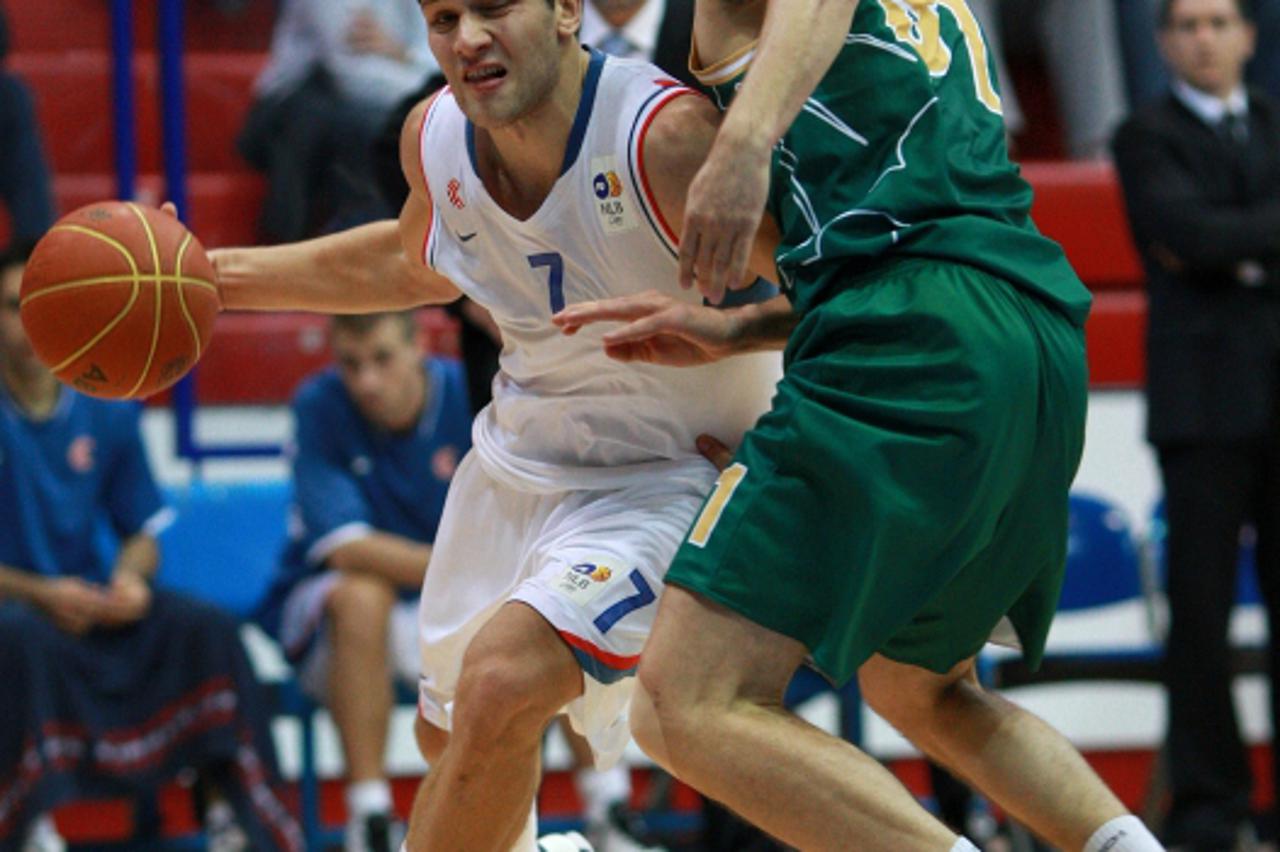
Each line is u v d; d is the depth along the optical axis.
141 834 17.11
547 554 9.20
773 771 8.02
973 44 8.90
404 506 16.67
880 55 8.47
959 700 9.43
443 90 9.46
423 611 10.21
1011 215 8.65
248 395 20.03
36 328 9.22
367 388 16.38
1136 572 18.09
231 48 20.17
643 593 8.89
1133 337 21.39
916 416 8.08
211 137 20.00
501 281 9.23
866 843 7.92
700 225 7.94
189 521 17.91
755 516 8.21
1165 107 17.00
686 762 8.17
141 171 20.50
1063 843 9.11
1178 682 16.30
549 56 8.50
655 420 9.33
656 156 8.53
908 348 8.18
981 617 8.76
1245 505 16.45
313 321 20.11
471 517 10.00
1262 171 16.73
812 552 8.19
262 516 18.09
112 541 17.25
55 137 20.09
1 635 15.39
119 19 20.08
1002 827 16.92
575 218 8.78
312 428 16.64
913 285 8.23
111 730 15.72
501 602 9.88
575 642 8.68
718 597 8.17
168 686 15.89
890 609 8.20
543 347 9.27
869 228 8.33
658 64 12.35
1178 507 16.41
